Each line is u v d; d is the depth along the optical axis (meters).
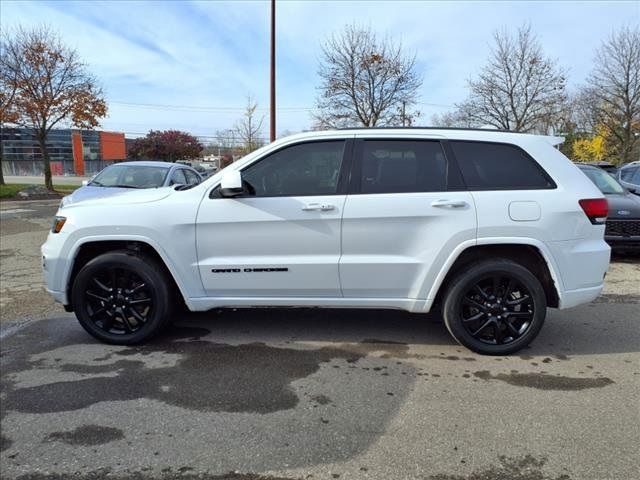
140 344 4.52
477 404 3.46
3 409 3.38
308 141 4.32
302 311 5.53
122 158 73.94
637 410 3.39
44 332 4.88
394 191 4.20
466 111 34.38
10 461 2.81
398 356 4.31
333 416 3.30
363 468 2.76
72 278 4.52
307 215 4.19
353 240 4.20
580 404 3.47
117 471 2.73
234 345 4.54
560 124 40.22
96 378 3.85
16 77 22.25
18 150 66.31
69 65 23.05
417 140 4.29
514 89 32.06
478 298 4.30
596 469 2.75
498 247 4.27
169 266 4.31
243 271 4.30
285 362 4.17
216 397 3.56
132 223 4.28
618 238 8.15
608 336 4.84
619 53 34.66
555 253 4.14
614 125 37.38
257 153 4.34
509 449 2.93
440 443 2.99
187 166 12.00
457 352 4.40
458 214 4.11
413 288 4.25
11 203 19.55
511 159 4.25
